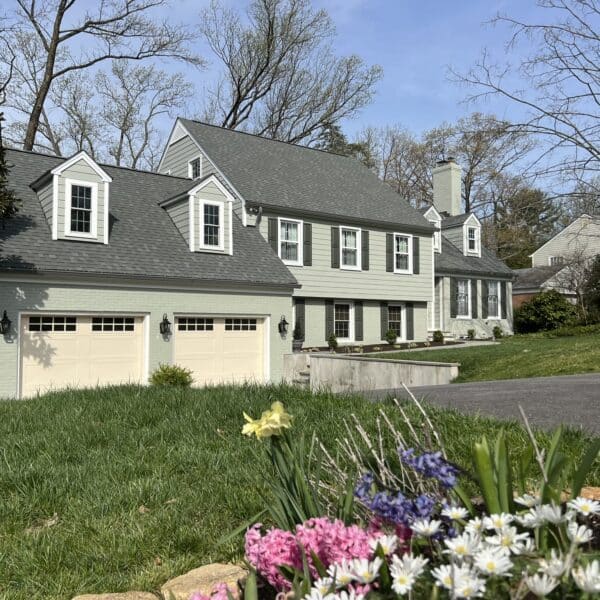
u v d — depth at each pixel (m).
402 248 22.33
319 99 31.81
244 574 2.37
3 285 11.07
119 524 3.37
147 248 13.84
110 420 6.06
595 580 1.20
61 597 2.57
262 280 14.92
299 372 15.26
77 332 12.13
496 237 30.34
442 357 16.09
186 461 4.54
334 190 21.33
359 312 20.83
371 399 7.16
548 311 28.03
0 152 10.73
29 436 5.47
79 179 12.84
